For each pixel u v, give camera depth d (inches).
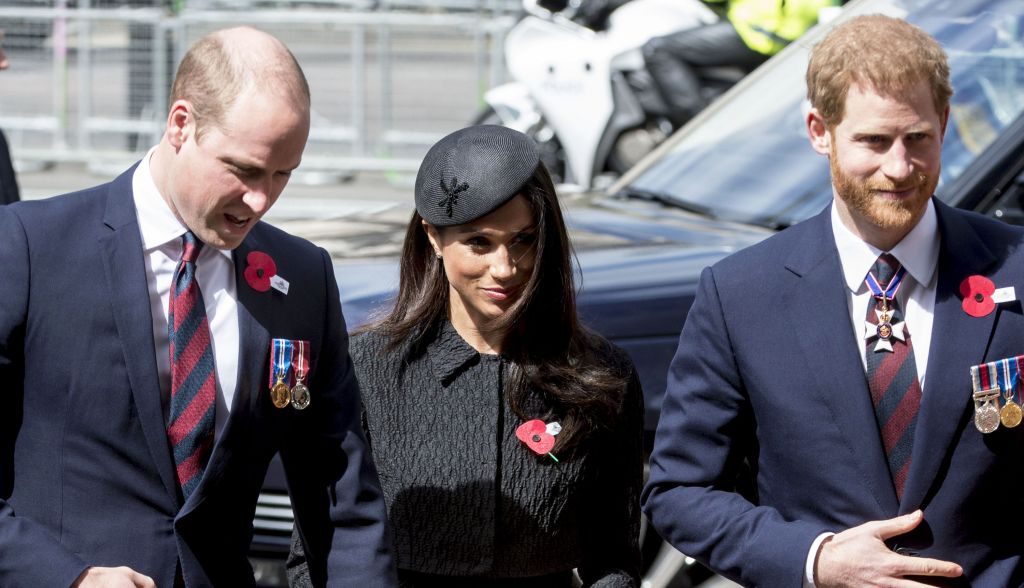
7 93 1579.7
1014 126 590.6
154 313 374.0
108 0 1565.0
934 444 370.9
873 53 356.8
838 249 388.5
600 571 418.9
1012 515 375.9
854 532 365.4
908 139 358.3
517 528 407.8
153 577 367.9
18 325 362.9
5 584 354.3
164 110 1566.2
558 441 406.9
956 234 382.6
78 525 365.7
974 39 644.1
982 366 370.6
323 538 399.9
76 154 1567.4
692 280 559.2
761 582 375.2
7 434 370.9
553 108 1170.0
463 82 1582.2
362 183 1614.2
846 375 378.9
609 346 426.6
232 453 375.2
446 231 400.8
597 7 1199.6
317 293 399.9
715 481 399.2
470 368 417.7
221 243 363.9
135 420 367.9
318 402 402.6
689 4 1169.4
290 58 359.9
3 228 369.7
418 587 413.4
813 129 382.6
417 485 410.9
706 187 682.2
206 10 1582.2
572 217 668.7
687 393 402.6
